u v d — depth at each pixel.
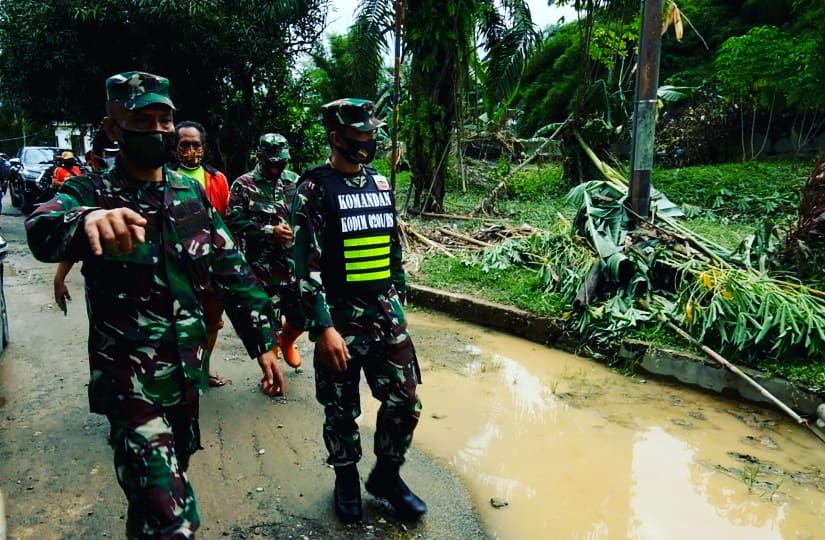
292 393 4.27
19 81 12.05
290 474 3.20
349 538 2.69
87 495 2.97
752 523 2.94
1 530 2.26
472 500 3.07
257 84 13.26
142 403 1.98
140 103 1.93
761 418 4.04
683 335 4.71
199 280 2.14
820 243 5.05
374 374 2.73
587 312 5.21
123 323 2.01
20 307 6.30
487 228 9.07
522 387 4.55
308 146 14.45
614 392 4.46
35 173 13.88
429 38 10.07
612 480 3.30
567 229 6.81
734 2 19.36
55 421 3.75
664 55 19.44
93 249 1.58
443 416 4.05
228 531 2.71
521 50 10.77
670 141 15.55
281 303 4.28
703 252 5.50
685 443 3.71
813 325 4.31
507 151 17.05
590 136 12.48
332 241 2.63
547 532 2.83
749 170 12.57
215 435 3.62
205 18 11.30
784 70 12.97
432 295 6.48
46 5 11.04
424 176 10.91
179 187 2.15
